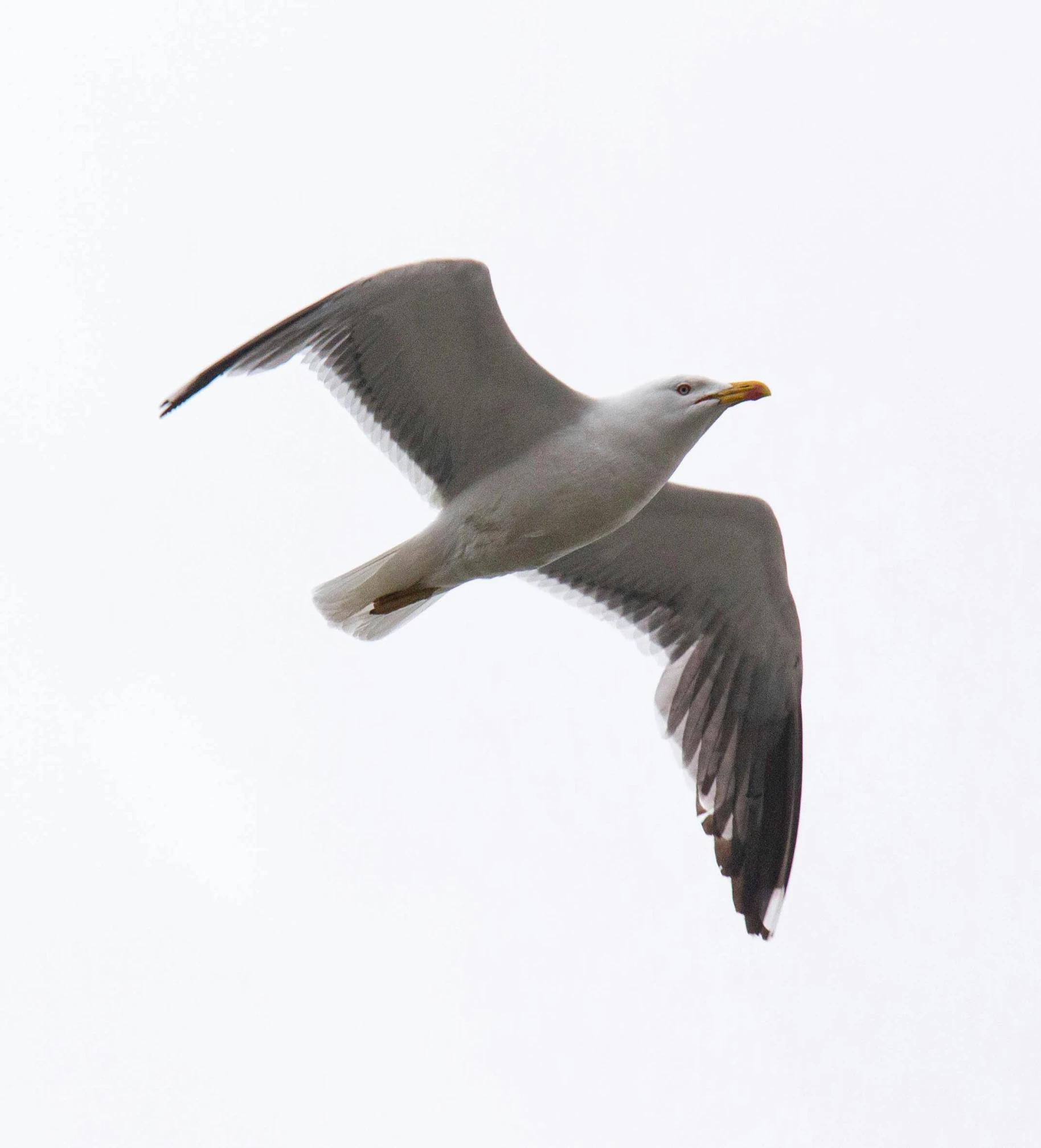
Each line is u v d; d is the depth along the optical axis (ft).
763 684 46.32
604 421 40.14
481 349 38.91
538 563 41.32
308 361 39.19
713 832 46.21
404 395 40.22
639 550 44.70
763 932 45.93
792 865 46.52
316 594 41.75
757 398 39.88
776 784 46.68
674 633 45.91
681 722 46.01
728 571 44.42
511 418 40.42
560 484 39.91
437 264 36.96
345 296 37.78
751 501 42.45
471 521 40.47
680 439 40.09
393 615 42.04
